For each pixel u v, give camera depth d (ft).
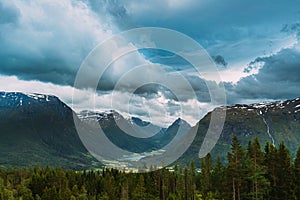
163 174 422.82
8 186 550.77
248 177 273.13
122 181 464.24
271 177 296.30
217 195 337.72
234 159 285.02
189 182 418.92
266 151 333.01
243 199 286.46
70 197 447.01
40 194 505.25
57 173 547.08
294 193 283.79
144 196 412.57
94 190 494.59
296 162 309.42
